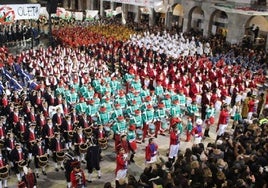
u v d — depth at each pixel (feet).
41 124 62.44
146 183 43.21
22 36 122.72
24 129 61.00
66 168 50.80
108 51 110.52
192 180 43.21
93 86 82.38
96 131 61.16
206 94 78.69
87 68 93.04
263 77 97.14
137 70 95.30
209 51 118.52
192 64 99.35
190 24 153.38
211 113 71.00
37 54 99.40
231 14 134.10
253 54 114.11
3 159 52.31
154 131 68.39
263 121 64.59
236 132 58.39
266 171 45.16
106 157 62.85
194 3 147.95
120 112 67.67
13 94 74.18
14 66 91.15
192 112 72.18
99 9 192.44
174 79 88.12
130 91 78.43
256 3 128.47
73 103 75.72
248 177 43.21
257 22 130.93
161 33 134.31
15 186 53.67
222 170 44.96
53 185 54.13
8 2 109.70
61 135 59.98
